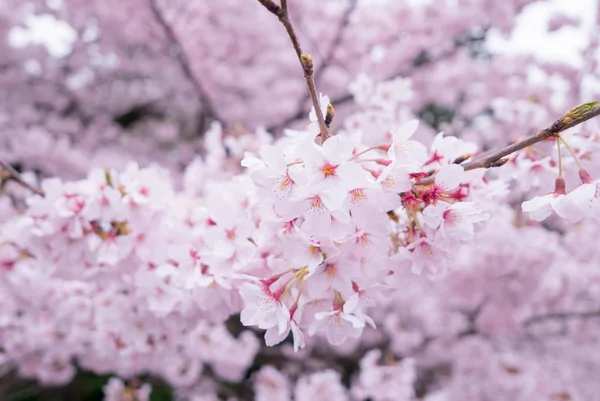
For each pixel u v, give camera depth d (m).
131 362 3.82
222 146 3.34
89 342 4.07
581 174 1.49
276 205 1.44
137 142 7.78
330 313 1.54
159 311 2.11
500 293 4.35
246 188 1.83
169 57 6.61
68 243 2.24
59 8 6.21
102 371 4.74
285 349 5.64
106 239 2.22
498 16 5.51
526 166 1.90
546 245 3.91
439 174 1.48
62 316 3.00
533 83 5.64
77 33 6.60
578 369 5.40
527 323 5.20
